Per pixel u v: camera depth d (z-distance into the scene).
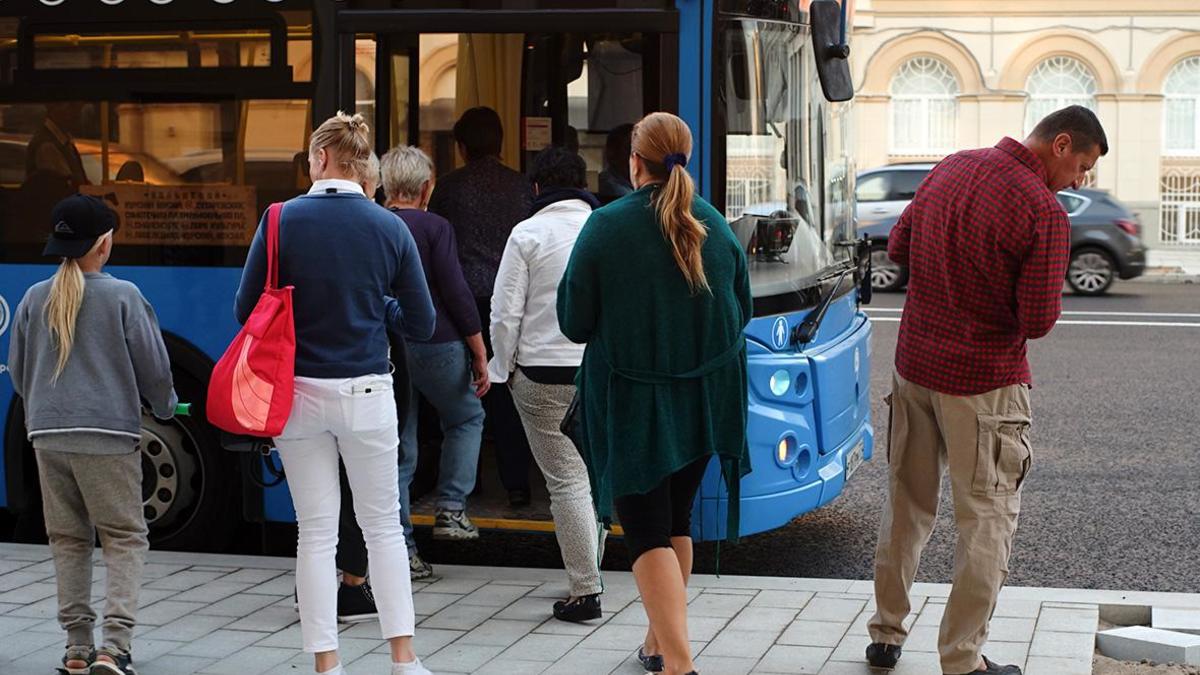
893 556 6.27
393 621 5.95
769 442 7.68
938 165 6.07
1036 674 6.23
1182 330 20.03
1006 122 38.38
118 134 8.20
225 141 8.10
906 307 6.16
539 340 7.01
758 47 7.78
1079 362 16.84
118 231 8.21
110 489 6.11
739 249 5.71
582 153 8.16
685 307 5.51
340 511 6.86
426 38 8.17
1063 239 5.73
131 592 6.14
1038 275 5.71
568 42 8.09
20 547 8.48
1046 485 10.53
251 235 8.09
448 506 7.68
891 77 38.69
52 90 8.25
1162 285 28.42
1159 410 13.58
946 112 38.66
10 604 7.36
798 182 8.05
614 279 5.52
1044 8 37.97
